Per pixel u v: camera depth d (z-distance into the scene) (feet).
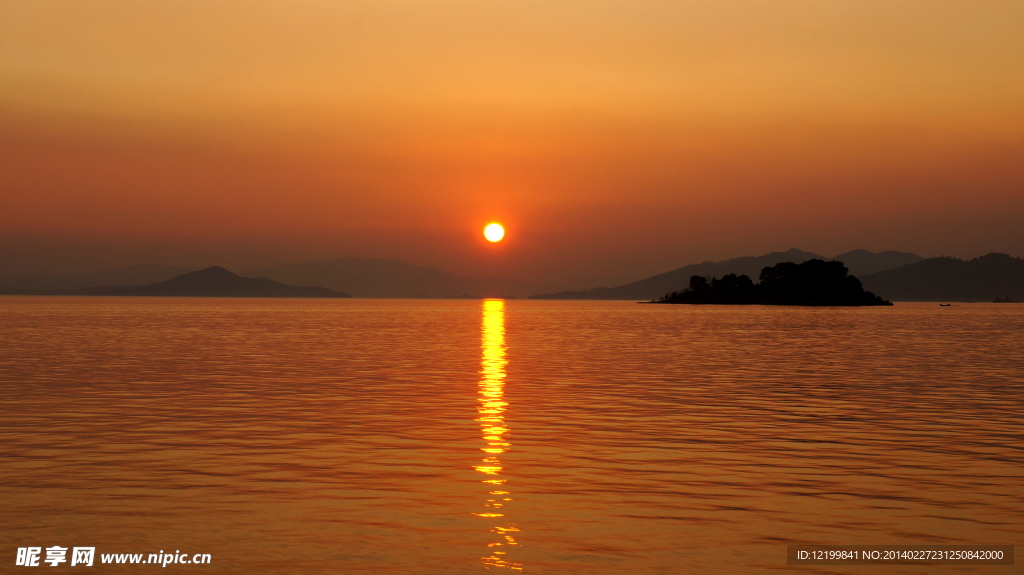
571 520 44.50
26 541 40.37
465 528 42.88
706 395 100.68
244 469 56.39
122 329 293.23
